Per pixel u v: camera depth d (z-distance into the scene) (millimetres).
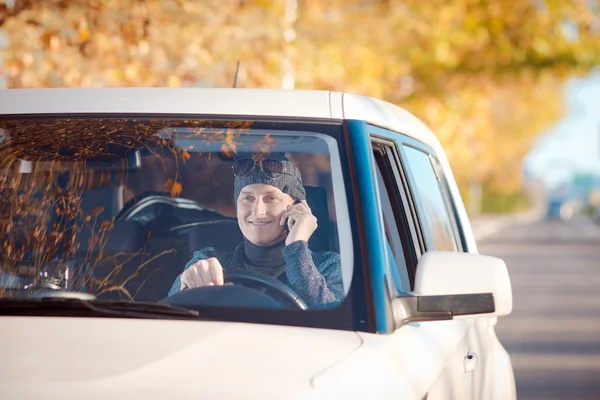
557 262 32344
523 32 24266
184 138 3840
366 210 3408
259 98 3783
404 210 4258
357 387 2850
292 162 4195
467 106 27156
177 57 12344
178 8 12281
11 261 4172
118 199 4570
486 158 56281
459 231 5293
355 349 3014
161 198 4664
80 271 4246
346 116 3711
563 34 24641
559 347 12836
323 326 3156
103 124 3727
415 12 21234
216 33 12727
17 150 4105
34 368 2762
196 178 4852
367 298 3207
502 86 27031
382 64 19016
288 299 3754
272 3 13570
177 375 2748
